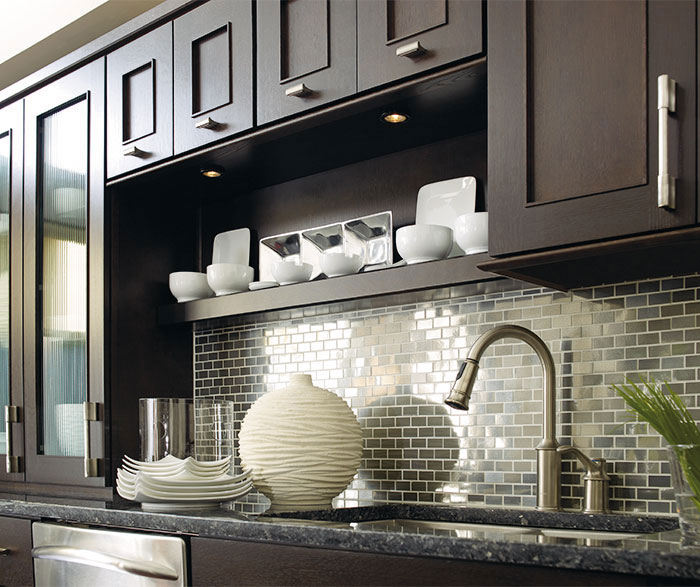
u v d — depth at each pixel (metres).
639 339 1.93
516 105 1.71
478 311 2.21
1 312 2.99
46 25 3.05
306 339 2.58
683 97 1.50
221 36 2.35
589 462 1.91
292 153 2.40
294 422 2.15
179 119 2.44
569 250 1.63
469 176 2.25
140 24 2.57
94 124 2.70
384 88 1.98
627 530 1.78
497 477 2.12
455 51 1.84
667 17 1.54
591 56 1.63
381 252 2.39
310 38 2.13
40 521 2.21
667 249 1.60
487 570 1.34
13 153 3.00
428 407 2.28
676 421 1.50
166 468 2.14
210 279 2.59
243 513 1.93
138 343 2.69
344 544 1.50
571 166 1.64
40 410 2.78
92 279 2.64
